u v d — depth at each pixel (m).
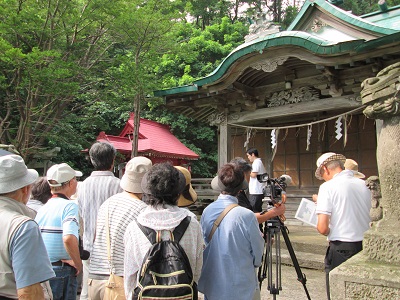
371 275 2.23
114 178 3.24
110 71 11.95
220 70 7.96
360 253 2.62
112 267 2.44
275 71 8.29
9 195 1.99
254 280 2.54
